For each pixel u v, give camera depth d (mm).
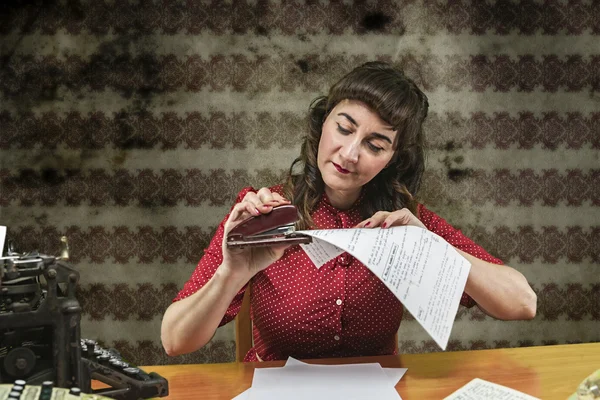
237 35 2854
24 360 921
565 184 2973
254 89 2871
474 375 1242
